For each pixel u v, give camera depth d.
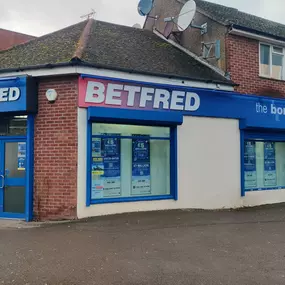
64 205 8.09
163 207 9.16
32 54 9.34
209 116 9.89
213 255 5.64
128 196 8.93
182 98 9.34
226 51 10.76
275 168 11.87
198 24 11.89
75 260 5.35
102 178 8.60
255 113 10.74
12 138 8.68
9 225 7.82
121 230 7.07
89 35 10.04
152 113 8.79
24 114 8.47
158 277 4.75
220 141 10.11
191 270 5.00
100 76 8.17
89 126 8.19
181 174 9.43
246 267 5.14
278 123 11.29
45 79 8.32
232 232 7.09
